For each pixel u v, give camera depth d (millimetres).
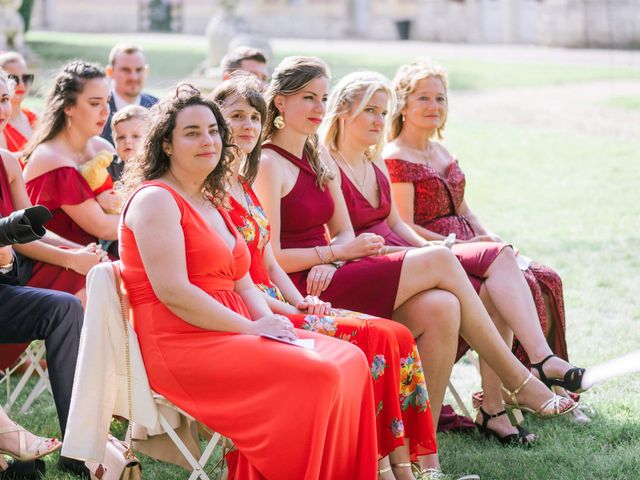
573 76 23703
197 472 4293
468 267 5578
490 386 5594
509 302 5477
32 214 4066
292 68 5453
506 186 13883
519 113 19469
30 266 5629
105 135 7750
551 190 13547
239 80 5105
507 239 10742
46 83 6215
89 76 6020
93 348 4262
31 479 4812
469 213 6727
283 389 4090
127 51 8211
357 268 5246
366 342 4672
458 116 19312
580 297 8461
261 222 5109
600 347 7102
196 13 40656
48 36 31406
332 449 4133
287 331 4305
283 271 5246
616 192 13320
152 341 4289
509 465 5172
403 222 6211
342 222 5734
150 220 4246
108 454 4586
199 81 12336
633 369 5086
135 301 4348
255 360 4141
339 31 39406
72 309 4957
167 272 4219
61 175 5910
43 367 6477
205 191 4605
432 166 6520
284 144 5527
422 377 4785
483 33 35594
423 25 37406
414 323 5082
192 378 4211
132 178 4504
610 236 10820
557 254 10008
